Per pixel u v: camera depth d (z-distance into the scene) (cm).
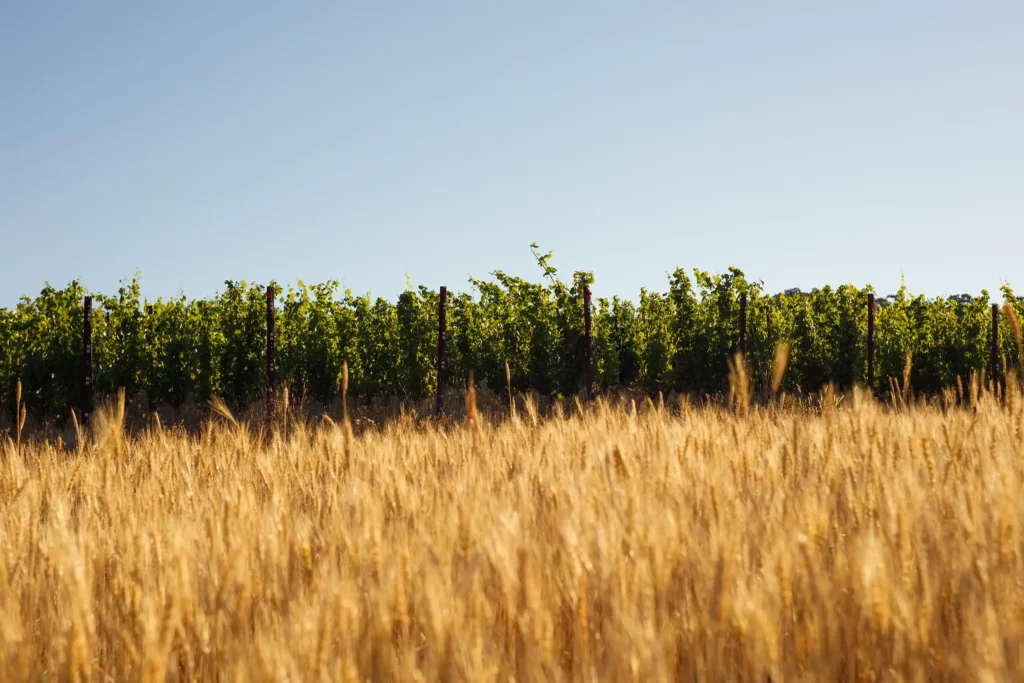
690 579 231
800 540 232
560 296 1755
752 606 201
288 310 1864
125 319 1766
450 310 1848
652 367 1764
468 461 470
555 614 225
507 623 225
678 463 374
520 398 1694
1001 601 213
